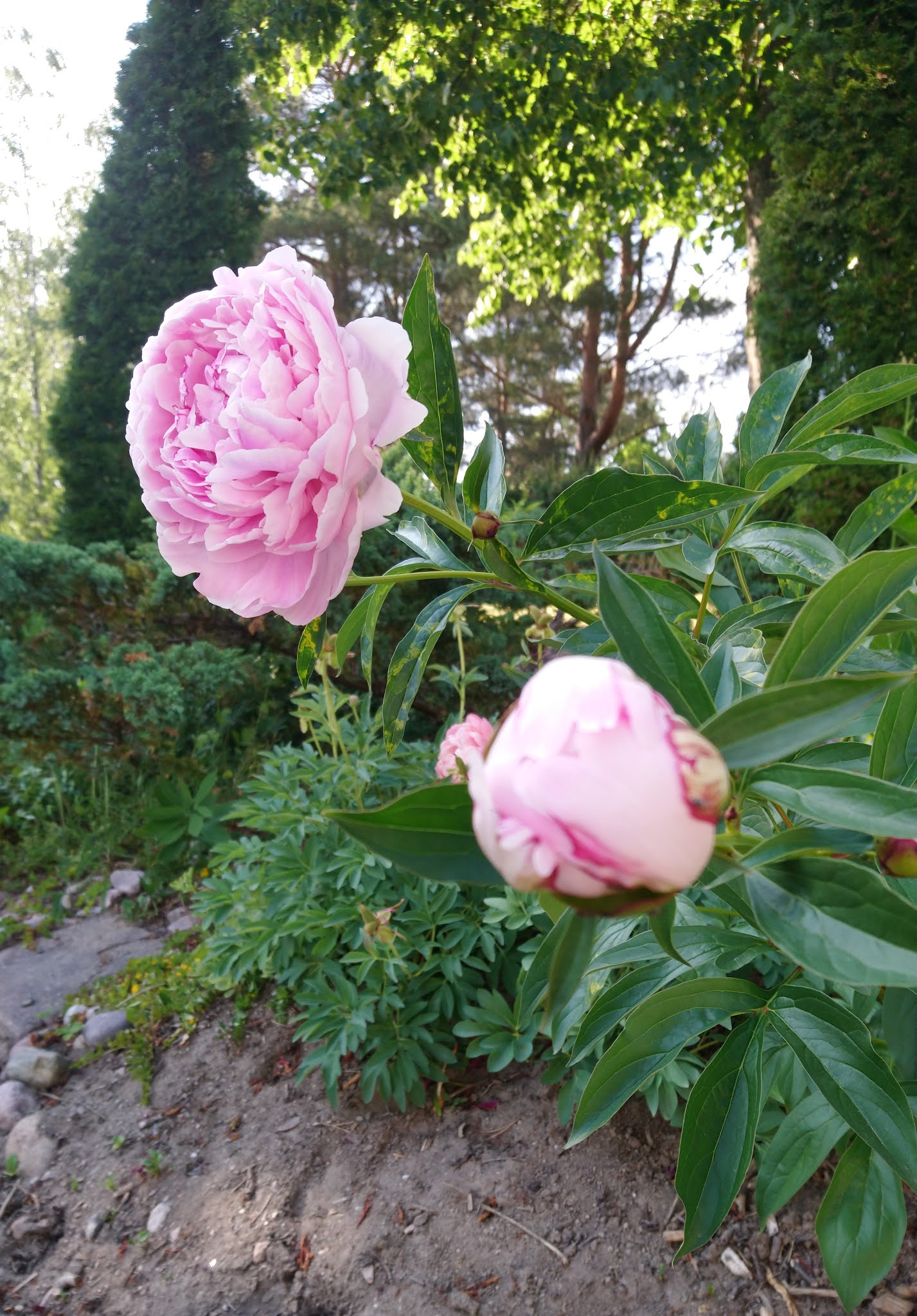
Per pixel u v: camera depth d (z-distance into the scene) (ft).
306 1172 6.73
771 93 18.39
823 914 2.01
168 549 2.86
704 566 3.76
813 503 13.76
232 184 22.62
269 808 8.00
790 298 15.52
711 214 28.86
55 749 13.07
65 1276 6.27
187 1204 6.69
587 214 28.86
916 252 14.64
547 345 55.62
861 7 15.47
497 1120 6.85
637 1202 6.00
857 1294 3.94
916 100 14.44
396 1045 6.75
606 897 1.65
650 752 1.56
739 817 2.27
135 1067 8.16
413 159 24.22
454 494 3.31
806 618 2.22
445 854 1.99
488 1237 5.94
